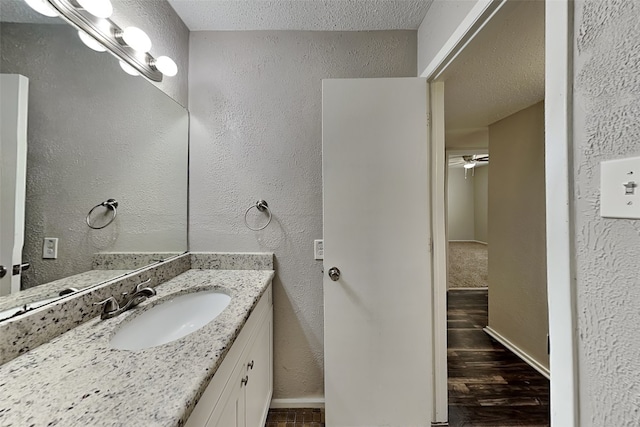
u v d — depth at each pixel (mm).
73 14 884
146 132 1285
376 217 1404
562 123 591
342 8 1420
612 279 504
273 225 1604
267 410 1433
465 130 2721
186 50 1566
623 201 477
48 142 842
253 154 1600
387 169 1404
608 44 508
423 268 1407
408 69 1583
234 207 1603
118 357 678
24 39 769
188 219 1597
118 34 1055
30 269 778
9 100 734
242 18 1493
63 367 635
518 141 2211
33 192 795
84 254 964
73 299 854
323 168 1409
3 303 705
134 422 470
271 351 1552
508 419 1506
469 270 4965
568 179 580
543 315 1971
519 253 2199
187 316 1189
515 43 1289
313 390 1605
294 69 1593
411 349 1402
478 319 2895
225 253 1588
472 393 1710
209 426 701
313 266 1606
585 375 550
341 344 1404
